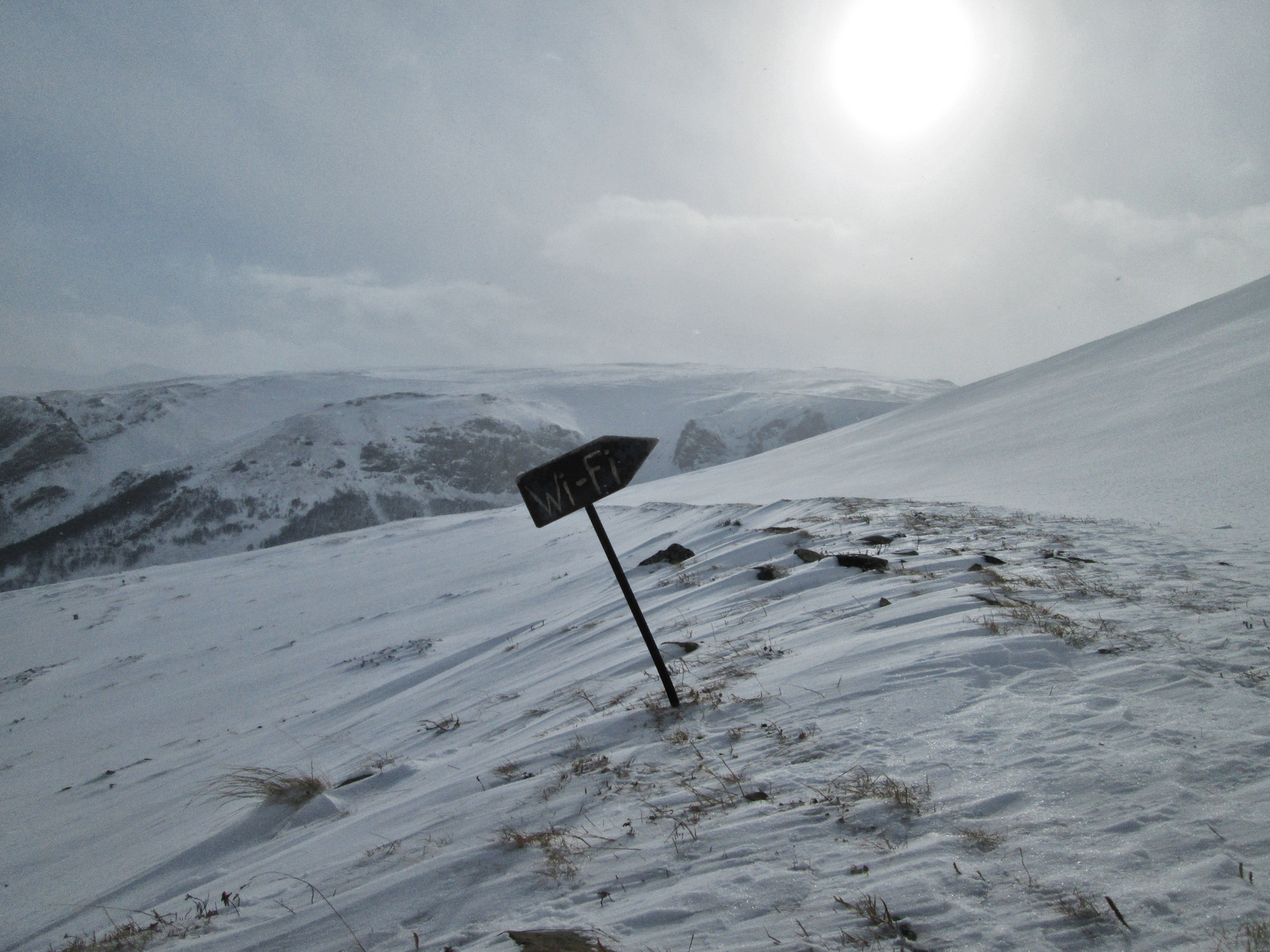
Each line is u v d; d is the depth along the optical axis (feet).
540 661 39.47
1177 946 6.44
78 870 32.04
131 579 212.43
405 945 9.91
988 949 6.90
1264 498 35.04
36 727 96.48
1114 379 113.09
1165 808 8.59
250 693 87.35
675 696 17.87
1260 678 11.94
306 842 18.85
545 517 19.35
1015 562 26.04
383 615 120.37
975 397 180.96
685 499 156.35
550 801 13.84
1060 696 12.40
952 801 9.75
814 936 7.57
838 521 47.09
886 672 14.88
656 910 8.74
